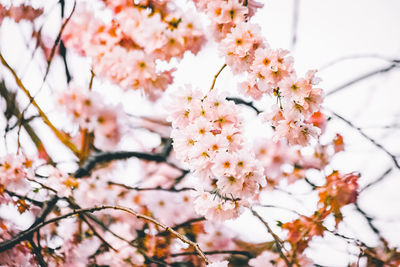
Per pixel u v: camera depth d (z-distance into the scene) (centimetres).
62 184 159
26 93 157
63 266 166
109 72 141
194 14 139
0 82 158
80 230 168
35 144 159
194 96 137
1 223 160
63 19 146
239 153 134
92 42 141
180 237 137
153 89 142
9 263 160
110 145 155
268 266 167
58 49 149
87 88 147
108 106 149
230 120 136
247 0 140
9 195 155
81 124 149
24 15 156
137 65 140
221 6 138
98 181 165
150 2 140
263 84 137
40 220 155
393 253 163
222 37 140
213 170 133
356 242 165
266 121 138
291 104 136
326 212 168
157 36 139
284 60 137
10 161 154
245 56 138
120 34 141
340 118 169
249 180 134
